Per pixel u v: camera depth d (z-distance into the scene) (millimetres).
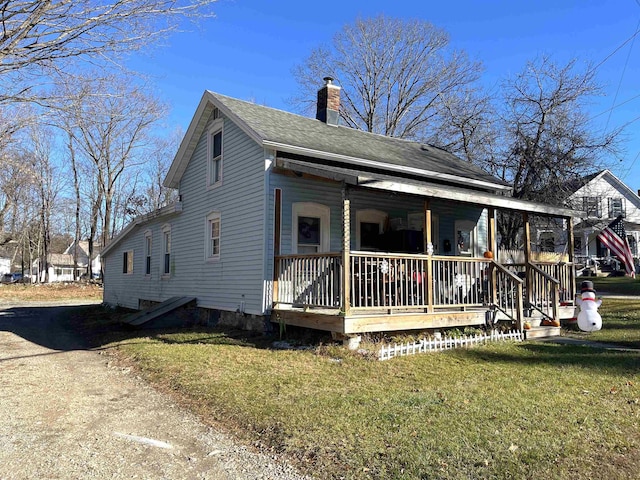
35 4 6070
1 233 35406
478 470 3600
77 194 42812
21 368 8000
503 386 5926
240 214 11305
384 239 12367
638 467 3701
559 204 18766
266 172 10344
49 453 4199
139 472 3811
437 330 9438
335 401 5309
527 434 4293
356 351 7773
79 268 70000
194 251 13641
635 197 31938
